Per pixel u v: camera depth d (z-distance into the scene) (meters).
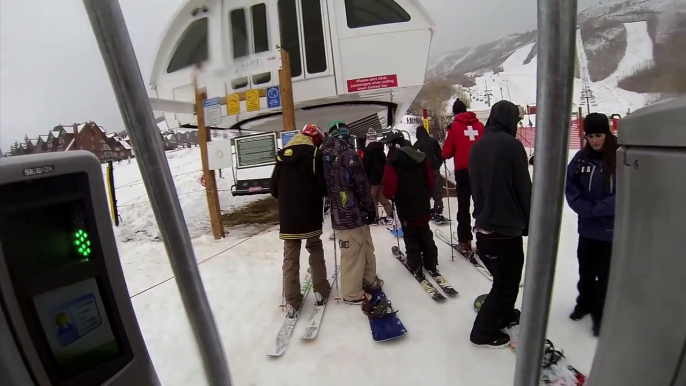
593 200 2.57
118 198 11.15
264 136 6.62
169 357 2.96
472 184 2.50
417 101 23.58
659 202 0.79
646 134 0.83
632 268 0.90
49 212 1.02
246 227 7.48
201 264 5.05
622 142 0.95
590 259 2.75
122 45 0.69
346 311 3.42
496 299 2.59
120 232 8.02
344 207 3.33
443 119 19.23
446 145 4.54
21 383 0.91
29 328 0.94
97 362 1.11
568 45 0.67
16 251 0.93
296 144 3.36
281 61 5.78
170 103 6.73
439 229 5.89
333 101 7.72
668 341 0.75
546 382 2.24
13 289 0.91
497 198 2.34
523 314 0.81
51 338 0.99
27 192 0.95
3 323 0.89
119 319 1.17
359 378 2.51
